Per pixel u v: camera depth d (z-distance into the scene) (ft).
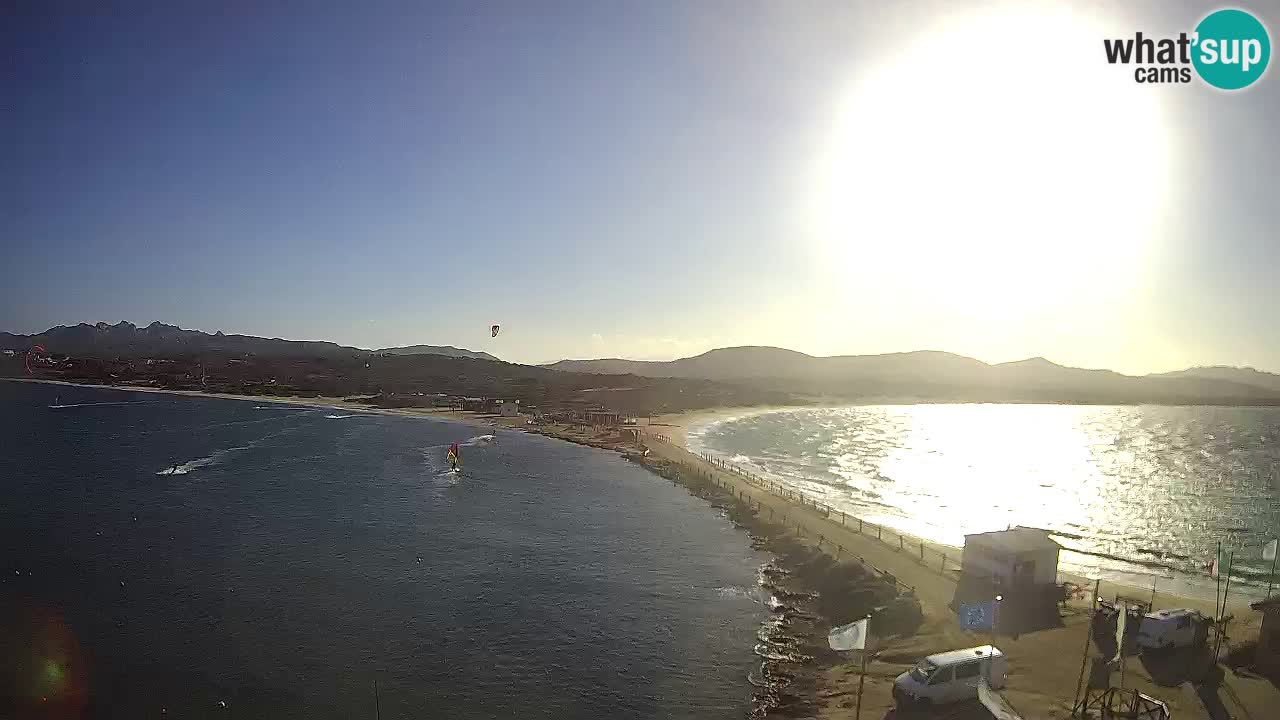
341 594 161.58
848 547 188.34
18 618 142.92
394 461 361.71
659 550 201.26
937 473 414.00
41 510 233.35
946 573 159.43
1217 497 337.52
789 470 390.63
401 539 208.54
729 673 123.34
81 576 169.48
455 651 132.26
